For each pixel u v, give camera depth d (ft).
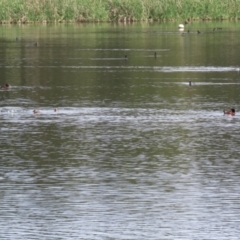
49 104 407.85
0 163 293.64
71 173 280.31
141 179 272.72
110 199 252.21
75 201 250.37
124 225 230.68
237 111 387.96
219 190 260.42
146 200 250.98
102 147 316.81
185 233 224.53
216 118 370.94
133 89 458.91
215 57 638.94
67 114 380.99
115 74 530.68
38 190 261.24
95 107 399.24
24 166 289.53
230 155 303.48
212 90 453.58
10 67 572.51
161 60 620.08
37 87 469.16
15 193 258.57
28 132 342.03
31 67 572.51
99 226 229.66
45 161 296.30
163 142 324.39
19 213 240.32
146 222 232.73
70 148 314.96
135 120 366.63
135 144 320.91
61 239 220.84
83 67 572.92
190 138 330.54
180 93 442.91
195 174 277.85
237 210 241.76
